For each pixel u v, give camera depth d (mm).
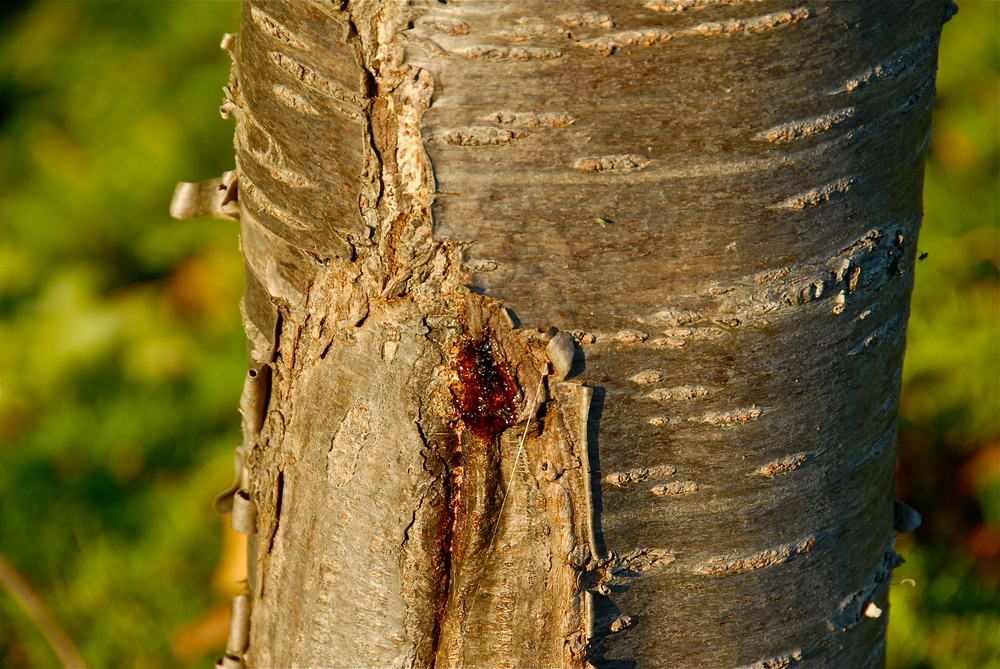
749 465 1230
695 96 1188
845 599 1271
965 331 2049
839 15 1189
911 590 1717
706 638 1252
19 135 2816
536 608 1242
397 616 1255
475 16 1183
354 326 1229
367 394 1233
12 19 3047
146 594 1819
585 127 1188
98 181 2607
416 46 1188
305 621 1273
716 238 1202
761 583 1249
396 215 1211
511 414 1222
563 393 1216
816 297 1215
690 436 1224
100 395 2334
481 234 1201
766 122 1193
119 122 2723
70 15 2959
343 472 1244
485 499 1231
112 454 2176
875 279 1227
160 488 2084
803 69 1191
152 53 2799
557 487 1227
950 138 2252
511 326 1211
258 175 1236
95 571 1849
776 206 1202
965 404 2043
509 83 1187
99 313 2469
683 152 1192
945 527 1925
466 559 1240
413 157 1202
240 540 1866
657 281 1205
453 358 1220
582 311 1208
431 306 1217
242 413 1269
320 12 1196
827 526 1252
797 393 1227
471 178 1195
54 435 2197
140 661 1725
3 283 2512
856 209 1215
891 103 1210
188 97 2668
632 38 1181
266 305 1257
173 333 2451
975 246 2135
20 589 1452
